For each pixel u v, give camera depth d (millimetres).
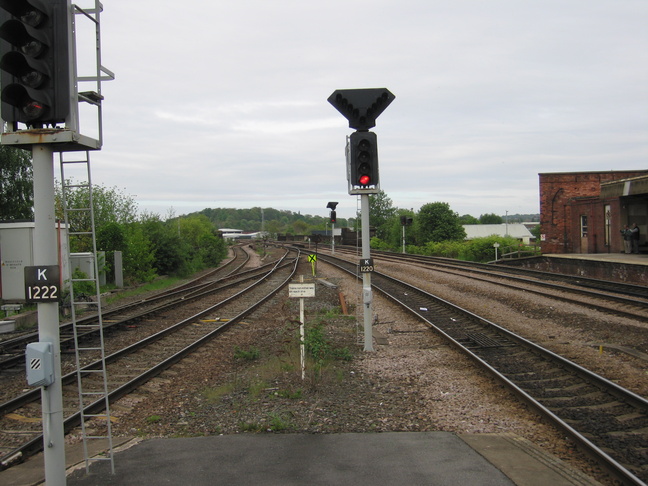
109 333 13977
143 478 4793
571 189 37594
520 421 6543
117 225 28234
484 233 95938
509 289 20406
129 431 6633
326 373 8992
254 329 14438
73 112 3932
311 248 72438
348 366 9734
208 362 10570
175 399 8031
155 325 15289
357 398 7598
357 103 10617
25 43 3947
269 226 171625
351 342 11969
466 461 5156
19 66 3889
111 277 27281
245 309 18203
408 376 8922
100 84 4285
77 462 5320
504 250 41812
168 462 5176
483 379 8547
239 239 165625
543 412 6590
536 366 9398
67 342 12508
